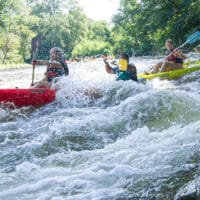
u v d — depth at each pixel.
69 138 4.75
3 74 16.61
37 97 6.51
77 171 3.54
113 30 32.56
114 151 4.05
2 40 41.56
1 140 4.84
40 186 3.24
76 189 3.14
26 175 3.58
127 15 29.25
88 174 3.42
